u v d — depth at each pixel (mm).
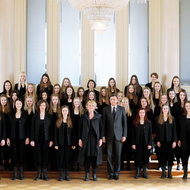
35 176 6762
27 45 9008
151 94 7191
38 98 7742
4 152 6789
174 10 8227
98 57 9047
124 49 9000
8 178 6664
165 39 8281
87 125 6480
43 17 9023
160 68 8781
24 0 8875
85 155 6480
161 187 6086
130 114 6922
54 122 6730
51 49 8945
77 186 6129
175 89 7613
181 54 9000
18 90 7727
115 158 6609
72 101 7207
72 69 9055
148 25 9070
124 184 6273
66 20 9055
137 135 6680
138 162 6676
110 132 6582
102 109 7145
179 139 6734
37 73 9031
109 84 7793
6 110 6688
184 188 6027
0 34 8023
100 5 5391
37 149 6555
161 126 6684
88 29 8977
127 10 9008
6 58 8023
